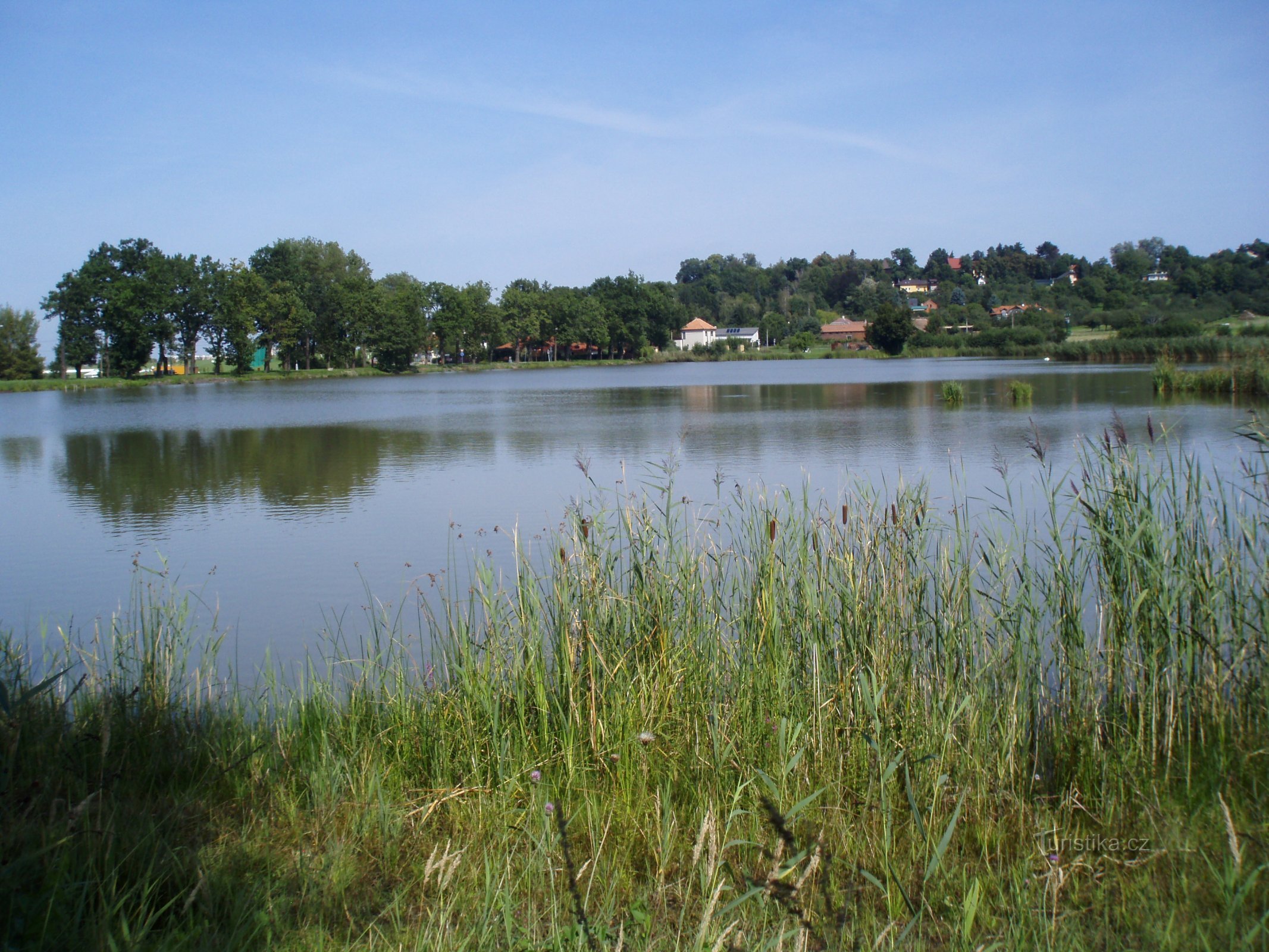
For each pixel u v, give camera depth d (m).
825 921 3.32
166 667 5.73
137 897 3.33
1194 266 132.75
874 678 4.73
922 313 156.88
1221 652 5.01
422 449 24.39
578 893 3.40
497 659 5.22
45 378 84.06
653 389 55.09
